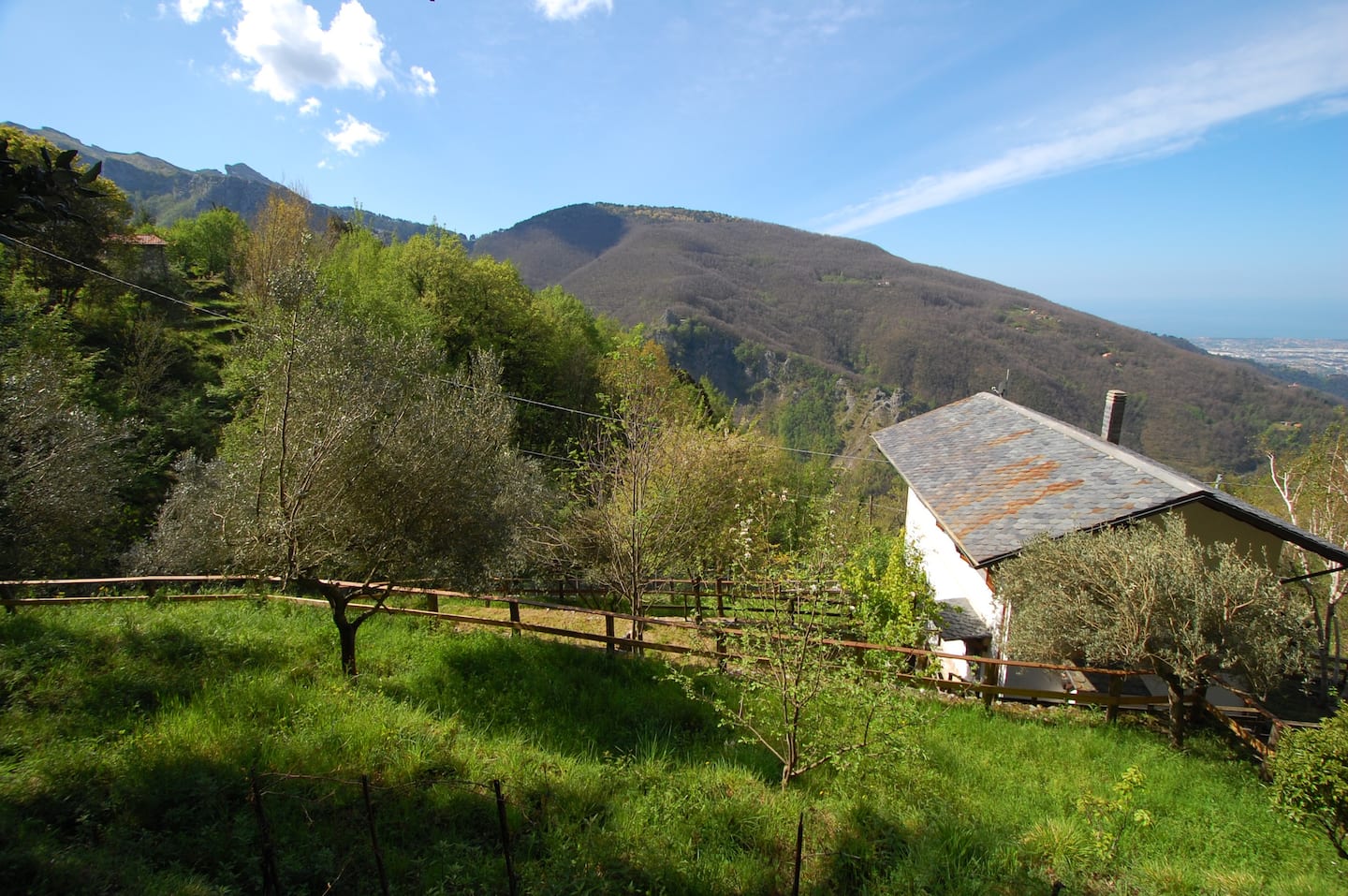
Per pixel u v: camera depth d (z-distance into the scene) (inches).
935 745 300.7
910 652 341.4
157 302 1133.1
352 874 165.6
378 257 1168.8
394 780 211.2
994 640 442.6
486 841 189.9
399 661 328.8
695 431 694.5
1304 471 697.0
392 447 268.7
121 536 611.5
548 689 316.5
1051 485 478.3
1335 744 225.5
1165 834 241.0
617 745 271.1
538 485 393.1
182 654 294.0
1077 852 216.2
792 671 243.6
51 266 920.9
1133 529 355.6
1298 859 233.1
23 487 325.1
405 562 273.6
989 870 202.1
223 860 164.4
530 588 544.1
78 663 261.6
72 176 105.7
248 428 460.4
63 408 375.2
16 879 136.0
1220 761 317.1
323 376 264.4
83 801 176.1
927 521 653.3
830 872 197.6
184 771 195.9
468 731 258.4
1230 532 414.9
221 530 273.3
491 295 1162.6
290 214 1217.4
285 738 225.1
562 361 1274.6
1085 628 332.5
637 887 179.5
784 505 441.1
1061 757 307.1
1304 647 309.3
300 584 284.0
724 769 253.6
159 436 756.6
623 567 449.7
